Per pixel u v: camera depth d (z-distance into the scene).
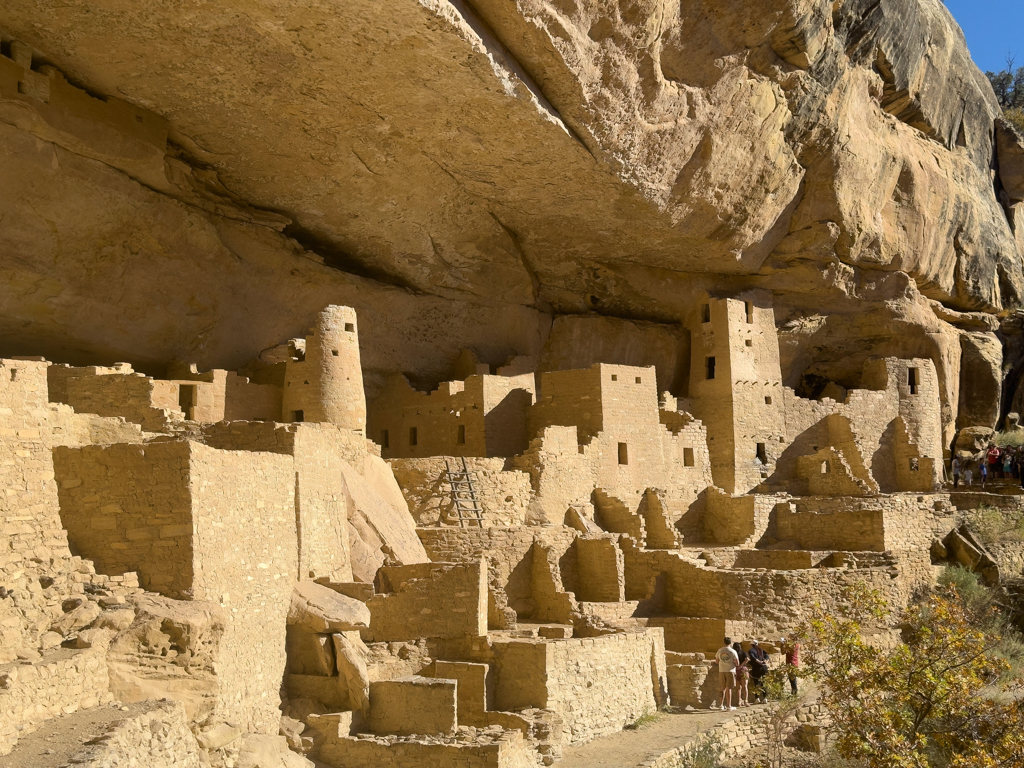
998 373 35.53
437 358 28.30
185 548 12.94
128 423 16.11
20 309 19.92
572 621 20.59
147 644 11.93
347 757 14.30
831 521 26.34
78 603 12.10
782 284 31.09
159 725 10.80
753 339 30.58
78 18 16.53
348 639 15.55
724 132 24.30
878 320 32.62
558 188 23.64
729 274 30.78
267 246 23.58
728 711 19.22
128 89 18.86
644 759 16.22
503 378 26.45
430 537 20.62
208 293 22.75
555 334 29.95
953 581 25.34
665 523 25.31
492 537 21.20
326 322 21.59
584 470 24.91
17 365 12.87
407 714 15.09
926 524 27.25
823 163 28.56
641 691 18.84
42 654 11.16
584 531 23.72
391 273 26.66
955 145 35.88
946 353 33.66
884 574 23.89
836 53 26.62
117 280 20.98
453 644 17.22
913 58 31.02
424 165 22.55
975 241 35.44
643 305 30.80
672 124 22.66
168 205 20.95
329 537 17.30
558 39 18.44
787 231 29.86
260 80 18.56
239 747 12.70
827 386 33.12
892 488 31.94
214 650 12.52
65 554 12.73
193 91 18.97
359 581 17.47
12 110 17.31
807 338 32.59
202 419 20.80
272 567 15.11
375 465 20.92
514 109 19.58
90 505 13.19
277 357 24.30
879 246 31.34
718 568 23.66
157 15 16.38
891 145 30.91
